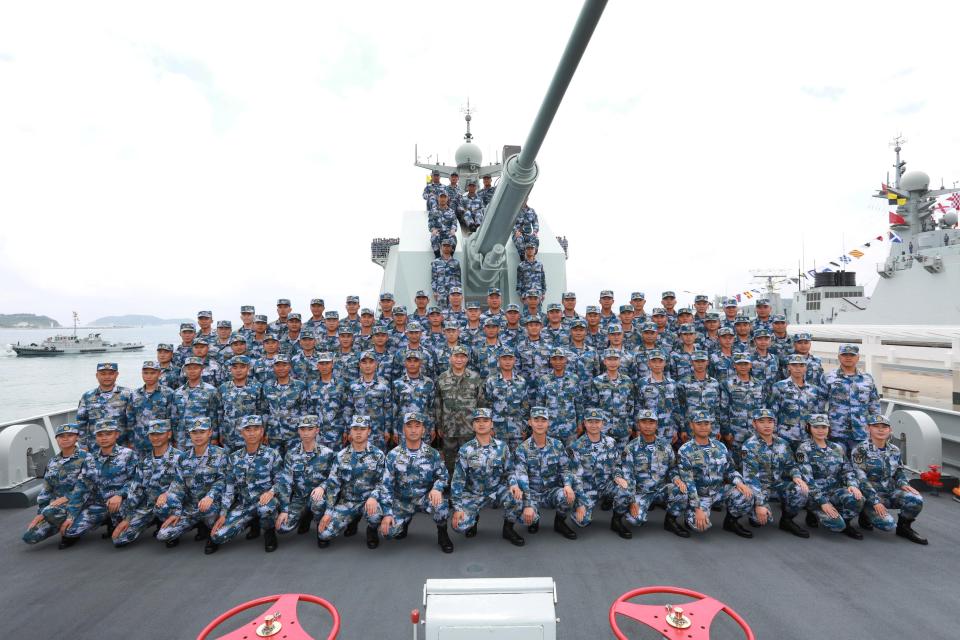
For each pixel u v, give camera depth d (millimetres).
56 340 89812
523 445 5906
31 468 7406
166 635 3896
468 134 15711
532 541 5590
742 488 5652
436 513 5391
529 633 2668
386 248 16531
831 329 12328
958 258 15492
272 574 4844
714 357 7547
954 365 9500
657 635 3770
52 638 3873
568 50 4438
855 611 4109
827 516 5590
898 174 19469
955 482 6711
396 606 4230
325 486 5582
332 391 6832
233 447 6840
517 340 8016
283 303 8898
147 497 5703
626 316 8367
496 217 8039
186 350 8383
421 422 5582
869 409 6270
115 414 6938
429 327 8555
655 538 5645
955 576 4688
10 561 5234
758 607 4172
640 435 6008
